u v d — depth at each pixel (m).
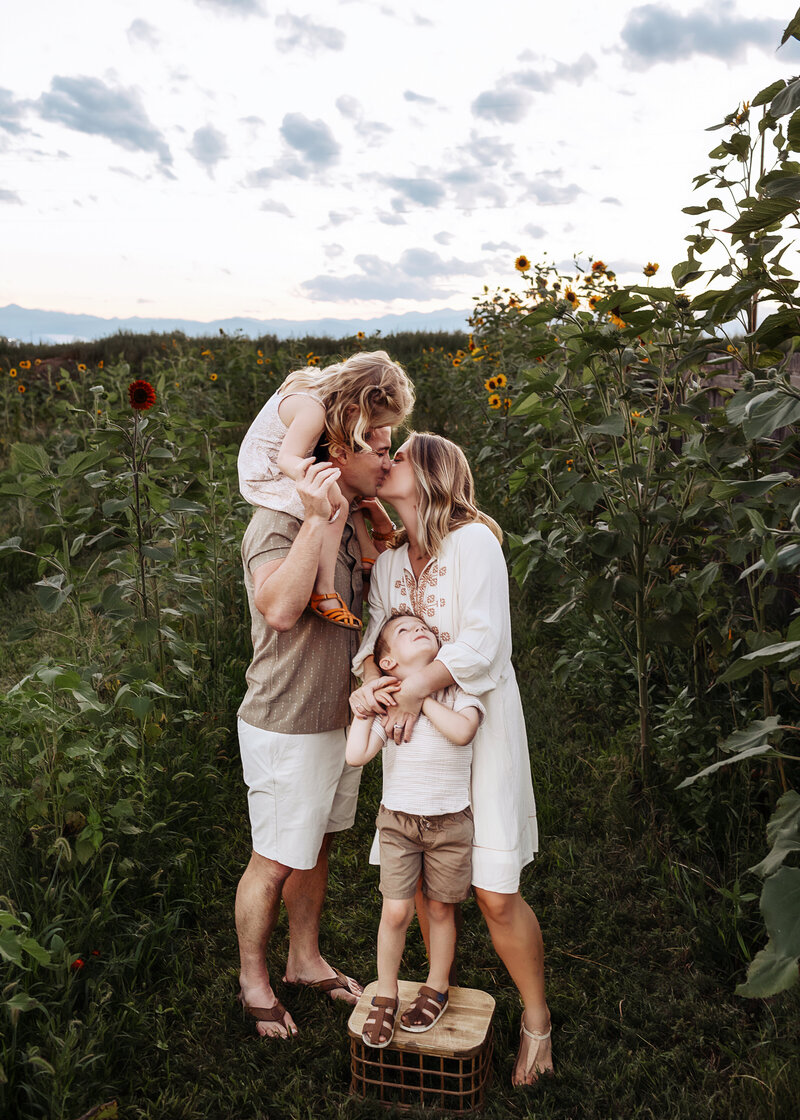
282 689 2.18
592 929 2.65
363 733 2.03
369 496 2.19
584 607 3.20
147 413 3.59
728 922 2.51
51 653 4.78
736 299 2.38
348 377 2.03
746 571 2.03
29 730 2.98
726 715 3.26
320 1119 2.01
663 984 2.42
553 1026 2.31
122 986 2.29
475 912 2.81
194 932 2.71
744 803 2.86
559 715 3.96
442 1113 1.99
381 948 2.06
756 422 1.94
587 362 3.03
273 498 2.16
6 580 6.18
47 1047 1.97
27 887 2.40
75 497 6.27
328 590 2.13
